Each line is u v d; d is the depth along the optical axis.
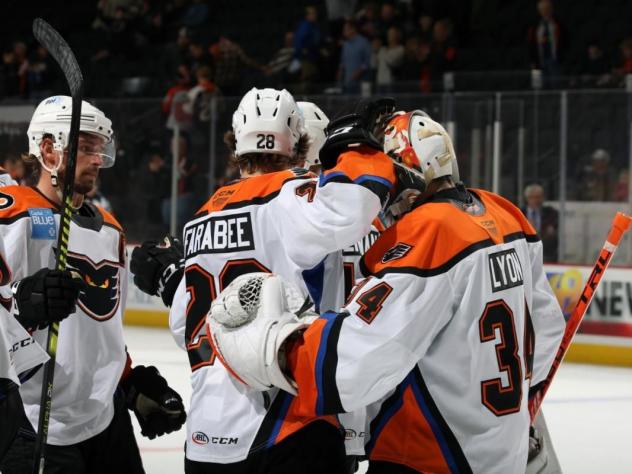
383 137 3.45
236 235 3.57
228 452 3.46
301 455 3.39
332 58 16.77
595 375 11.16
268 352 3.14
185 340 3.81
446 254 3.22
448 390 3.26
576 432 8.32
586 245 11.98
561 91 11.91
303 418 3.40
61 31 21.55
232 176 13.45
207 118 13.59
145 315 14.73
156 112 13.87
